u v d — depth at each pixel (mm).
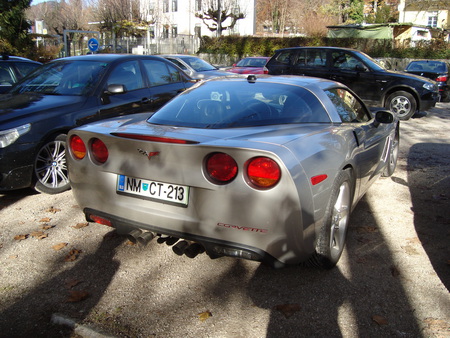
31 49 15516
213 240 2518
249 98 3273
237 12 39812
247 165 2385
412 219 4094
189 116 3156
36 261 3164
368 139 3703
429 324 2455
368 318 2514
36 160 4328
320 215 2637
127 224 2809
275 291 2795
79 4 46438
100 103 4980
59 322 2441
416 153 6969
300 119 3102
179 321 2473
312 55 11445
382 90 10508
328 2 49906
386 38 28422
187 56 12008
